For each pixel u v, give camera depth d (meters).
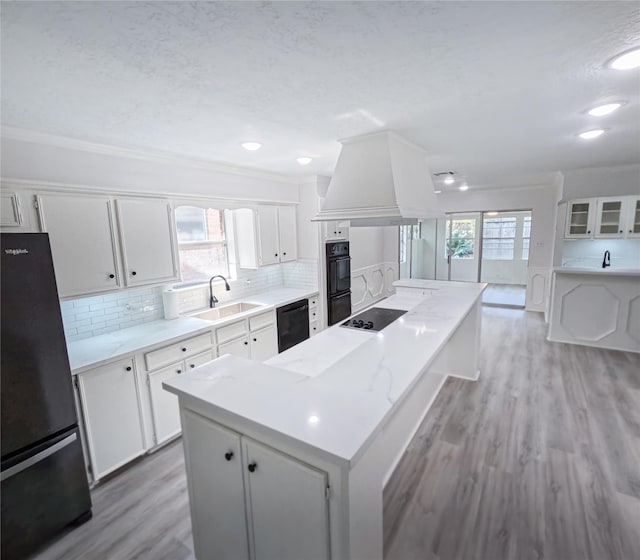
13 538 1.75
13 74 1.35
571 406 3.09
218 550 1.60
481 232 7.16
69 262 2.28
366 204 2.36
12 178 1.99
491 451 2.53
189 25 1.06
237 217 3.96
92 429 2.23
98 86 1.49
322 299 4.62
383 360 1.80
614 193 4.25
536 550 1.77
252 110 1.85
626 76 1.51
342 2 0.96
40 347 1.81
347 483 1.10
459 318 2.57
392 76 1.47
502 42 1.22
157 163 2.87
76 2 0.92
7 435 1.70
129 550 1.86
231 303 3.94
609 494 2.10
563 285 4.66
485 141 2.65
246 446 1.34
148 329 2.90
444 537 1.86
